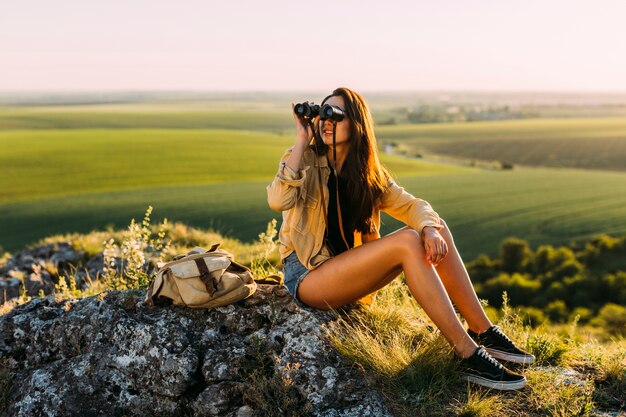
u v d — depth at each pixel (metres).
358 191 3.64
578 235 47.34
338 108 3.51
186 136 111.00
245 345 3.51
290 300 3.79
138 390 3.40
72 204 46.16
